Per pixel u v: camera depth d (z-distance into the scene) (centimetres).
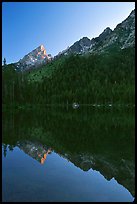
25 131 5091
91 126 5941
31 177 2055
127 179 2077
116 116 9231
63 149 3347
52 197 1595
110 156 2906
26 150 3253
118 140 4000
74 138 4225
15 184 1847
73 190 1762
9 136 4444
